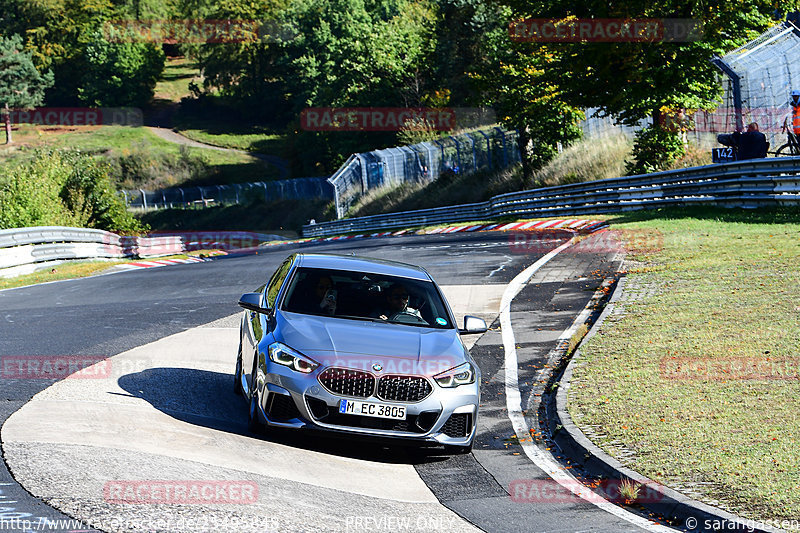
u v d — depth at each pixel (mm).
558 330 14625
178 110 178250
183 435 8141
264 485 6871
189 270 28578
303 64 132625
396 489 7426
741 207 26359
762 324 12445
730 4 35625
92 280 26531
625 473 7648
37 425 7930
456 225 44594
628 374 10891
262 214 101750
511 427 9820
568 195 37812
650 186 32219
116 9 196250
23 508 5715
